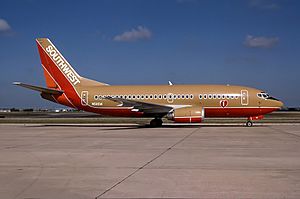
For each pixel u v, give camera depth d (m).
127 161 14.32
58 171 12.25
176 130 32.72
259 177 10.96
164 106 35.81
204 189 9.47
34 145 20.69
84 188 9.73
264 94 36.97
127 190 9.45
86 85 39.59
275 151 17.17
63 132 31.67
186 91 37.44
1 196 8.95
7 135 28.45
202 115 34.81
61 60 39.62
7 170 12.51
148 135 27.25
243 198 8.54
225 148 18.50
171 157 15.32
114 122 53.06
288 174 11.41
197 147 19.02
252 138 24.06
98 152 17.22
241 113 37.06
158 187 9.76
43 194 9.13
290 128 34.59
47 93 39.81
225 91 37.03
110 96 38.62
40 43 39.88
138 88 38.62
